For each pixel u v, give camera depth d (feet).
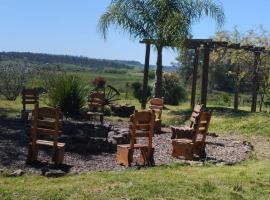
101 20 73.77
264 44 101.55
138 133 33.73
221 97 118.62
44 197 23.45
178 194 25.22
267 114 63.52
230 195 25.91
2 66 91.20
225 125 58.29
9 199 22.99
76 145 36.78
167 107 79.97
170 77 96.68
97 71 285.43
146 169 31.89
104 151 37.83
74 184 26.04
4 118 51.60
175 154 37.68
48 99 65.16
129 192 24.81
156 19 71.87
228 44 70.18
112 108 64.34
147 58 77.30
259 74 89.35
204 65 69.97
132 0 72.43
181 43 70.49
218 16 73.15
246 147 44.93
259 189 27.71
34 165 31.48
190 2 71.77
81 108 58.18
